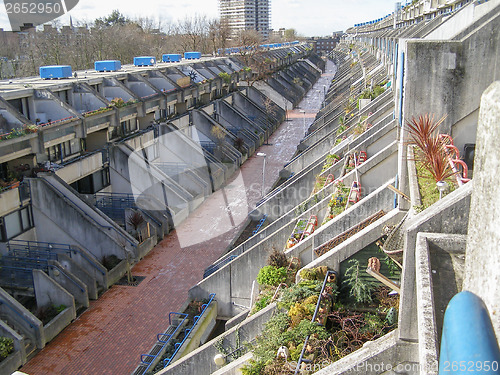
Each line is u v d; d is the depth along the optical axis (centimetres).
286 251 2114
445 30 2200
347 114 4678
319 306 1534
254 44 9538
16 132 2614
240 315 2122
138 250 3044
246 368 1406
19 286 2542
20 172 2848
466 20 1847
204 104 5712
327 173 3136
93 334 2383
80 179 3344
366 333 1393
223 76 6369
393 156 2292
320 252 1986
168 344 2150
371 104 3978
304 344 1354
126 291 2770
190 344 2123
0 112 2722
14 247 2711
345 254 1667
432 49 1393
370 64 7038
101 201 3294
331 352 1328
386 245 1139
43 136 2834
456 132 1446
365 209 2006
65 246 2944
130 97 4044
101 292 2761
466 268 359
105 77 4047
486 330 257
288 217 2753
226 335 1841
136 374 2020
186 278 2881
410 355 942
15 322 2238
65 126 3028
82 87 3609
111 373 2114
